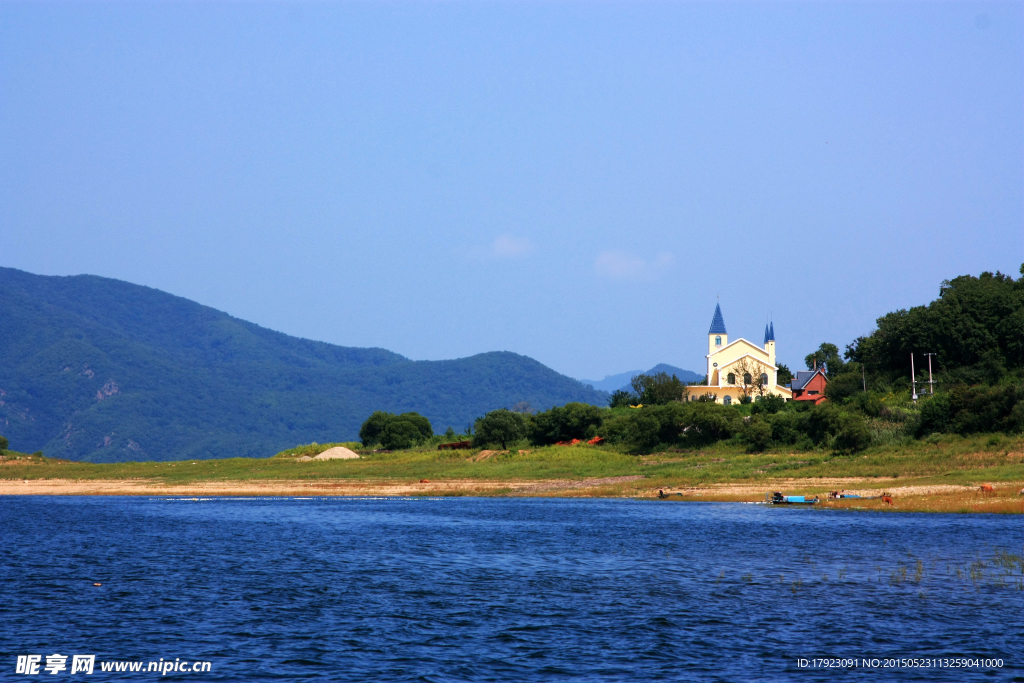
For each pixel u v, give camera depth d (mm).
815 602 153875
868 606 149875
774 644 128875
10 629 139625
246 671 118375
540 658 123688
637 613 148500
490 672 117875
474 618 146375
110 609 153375
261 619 146250
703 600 157500
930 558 192375
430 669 119062
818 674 115500
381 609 153000
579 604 155875
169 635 136250
